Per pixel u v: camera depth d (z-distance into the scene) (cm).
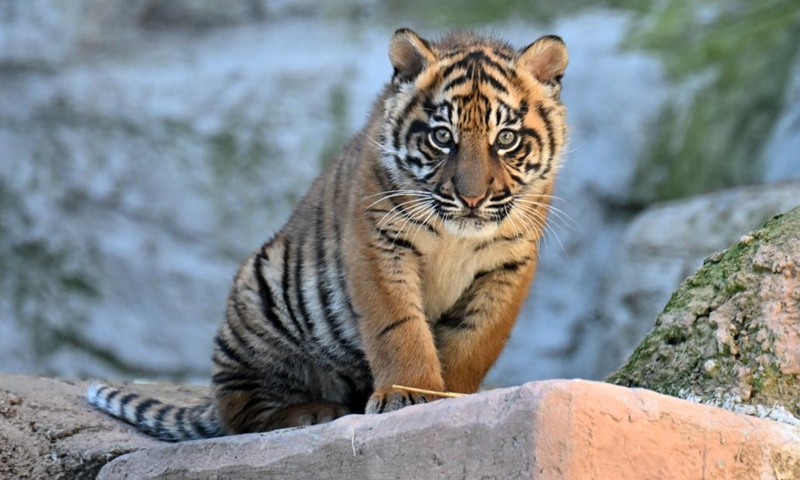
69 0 1830
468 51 723
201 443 606
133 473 627
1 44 1814
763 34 1622
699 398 603
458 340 732
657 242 1470
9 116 1798
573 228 1644
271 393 763
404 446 517
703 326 622
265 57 1800
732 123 1574
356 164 725
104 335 1720
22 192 1773
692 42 1673
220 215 1717
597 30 1734
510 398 490
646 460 494
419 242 703
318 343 741
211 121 1750
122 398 778
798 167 1492
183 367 1703
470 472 493
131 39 1870
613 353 1470
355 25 1847
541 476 473
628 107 1638
